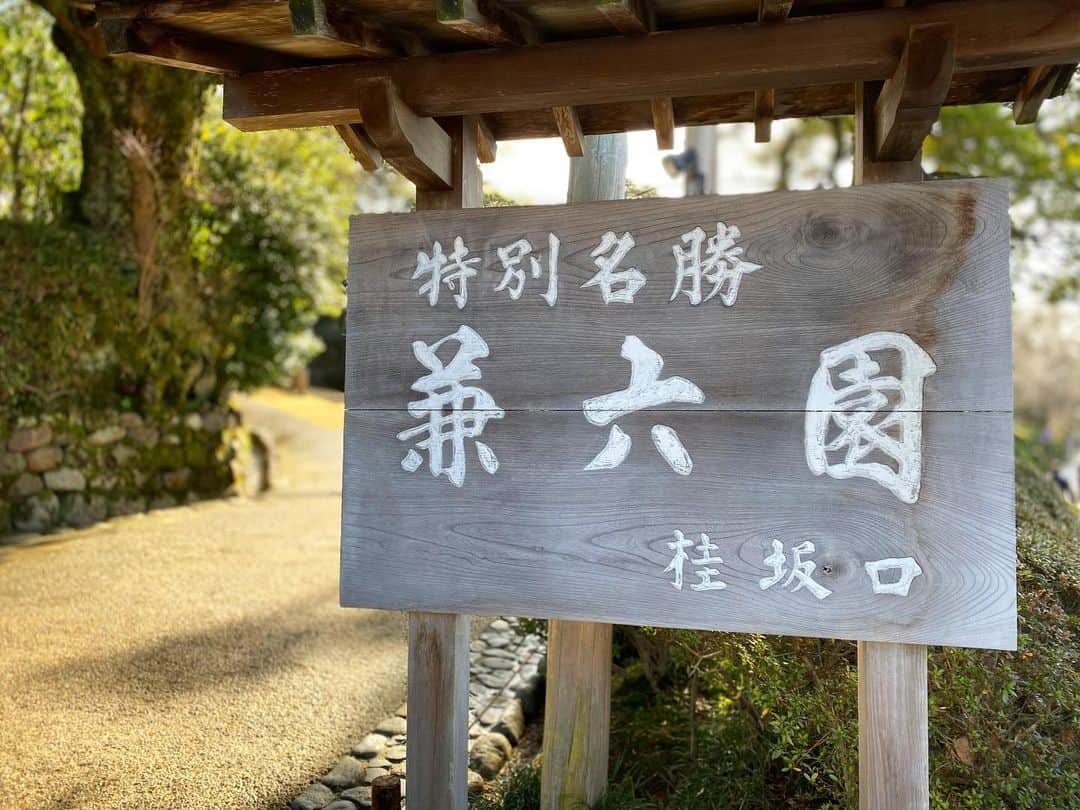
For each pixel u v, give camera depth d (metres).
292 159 8.97
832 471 1.76
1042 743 2.07
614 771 2.57
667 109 2.17
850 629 1.74
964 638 1.69
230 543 6.27
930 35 1.57
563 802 2.32
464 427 1.96
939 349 1.71
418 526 1.99
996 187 1.69
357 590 2.02
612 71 1.84
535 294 1.93
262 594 5.00
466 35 1.92
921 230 1.72
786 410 1.78
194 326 7.90
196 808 2.58
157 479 7.54
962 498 1.69
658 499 1.85
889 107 1.71
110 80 7.07
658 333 1.86
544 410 1.92
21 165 7.87
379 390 2.02
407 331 2.01
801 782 2.54
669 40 1.81
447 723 2.06
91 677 3.65
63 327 6.75
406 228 2.01
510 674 3.68
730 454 1.81
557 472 1.91
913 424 1.72
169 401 7.86
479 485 1.95
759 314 1.80
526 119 2.35
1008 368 1.68
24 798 2.61
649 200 1.87
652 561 1.85
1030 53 1.66
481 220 1.97
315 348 9.87
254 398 15.97
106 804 2.59
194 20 1.83
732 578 1.80
